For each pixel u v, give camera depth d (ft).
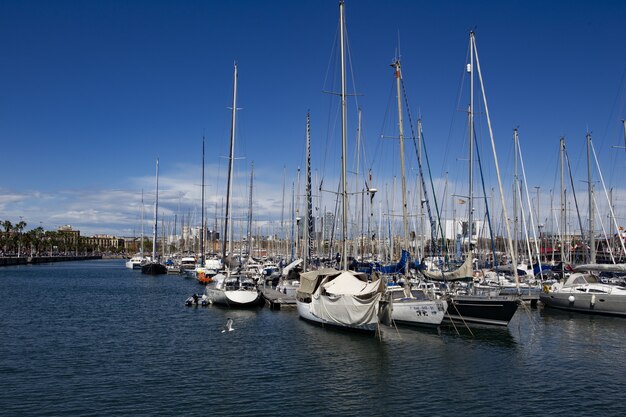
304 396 70.23
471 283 130.41
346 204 131.44
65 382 75.61
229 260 188.75
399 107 124.06
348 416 63.10
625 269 140.77
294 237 270.67
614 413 64.80
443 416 63.36
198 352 95.50
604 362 89.45
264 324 126.31
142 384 75.00
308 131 184.85
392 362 87.97
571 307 149.28
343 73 133.59
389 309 107.55
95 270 423.23
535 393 72.23
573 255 262.47
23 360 88.53
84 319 136.05
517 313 147.33
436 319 111.75
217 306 162.09
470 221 140.77
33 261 574.97
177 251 517.96
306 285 134.10
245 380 77.41
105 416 62.13
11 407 64.85
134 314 145.79
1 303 172.04
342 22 134.31
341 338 107.76
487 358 91.25
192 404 66.69
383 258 230.89
